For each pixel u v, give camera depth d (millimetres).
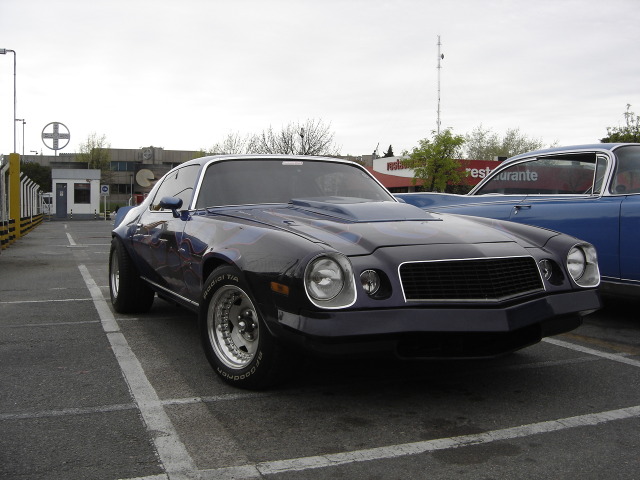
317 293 2834
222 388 3471
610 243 4906
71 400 3264
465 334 2957
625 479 2359
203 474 2391
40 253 13352
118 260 5594
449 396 3348
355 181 4734
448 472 2420
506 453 2602
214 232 3725
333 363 3980
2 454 2566
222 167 4512
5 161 15008
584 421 2975
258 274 3080
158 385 3527
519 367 3934
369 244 3100
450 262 3010
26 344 4520
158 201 5141
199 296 3852
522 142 60406
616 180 5172
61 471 2408
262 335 3156
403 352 2938
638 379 3678
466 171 32594
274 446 2668
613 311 5926
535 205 5586
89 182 39938
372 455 2576
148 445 2670
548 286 3273
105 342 4586
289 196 4359
